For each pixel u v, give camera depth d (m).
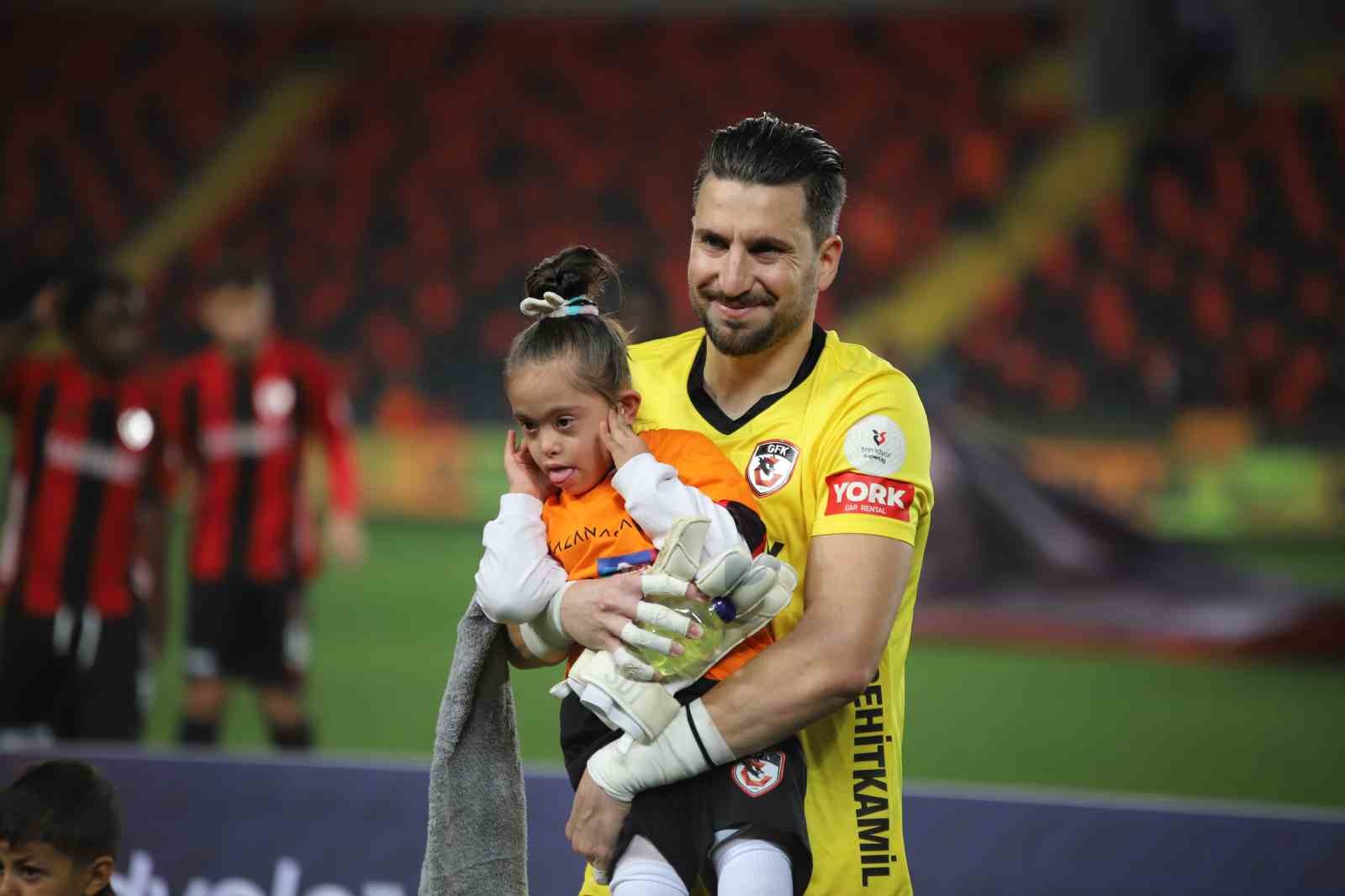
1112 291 37.19
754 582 4.84
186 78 45.47
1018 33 42.81
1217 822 7.76
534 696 19.39
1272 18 37.44
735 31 44.06
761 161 5.01
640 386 5.64
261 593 15.27
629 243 40.72
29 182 44.12
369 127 44.03
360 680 20.67
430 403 38.16
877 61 42.91
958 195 39.78
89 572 13.54
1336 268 36.62
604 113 43.44
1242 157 38.28
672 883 4.86
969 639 23.97
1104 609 24.34
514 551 5.05
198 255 42.06
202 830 8.56
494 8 45.25
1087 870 7.81
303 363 15.65
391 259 41.28
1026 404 35.56
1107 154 39.44
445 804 5.21
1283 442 30.39
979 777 16.61
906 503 5.12
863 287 38.53
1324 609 23.56
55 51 45.84
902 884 5.35
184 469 15.46
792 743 5.08
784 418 5.33
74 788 6.02
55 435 13.52
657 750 4.82
